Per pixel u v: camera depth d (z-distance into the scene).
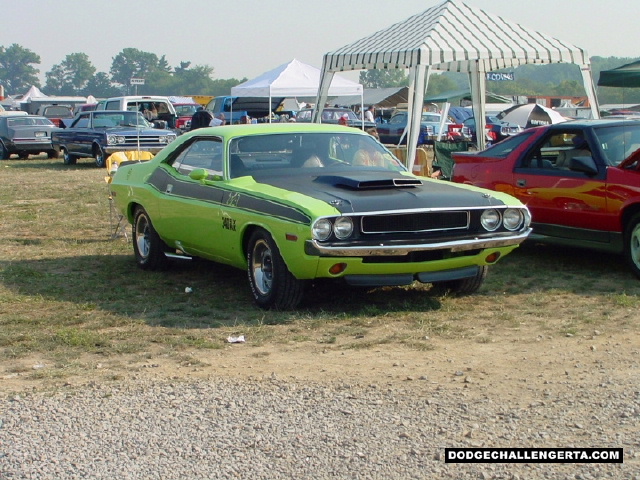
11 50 188.88
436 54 13.99
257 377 5.37
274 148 7.88
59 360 5.85
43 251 10.22
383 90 50.31
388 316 6.95
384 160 8.16
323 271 6.64
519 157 9.34
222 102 34.31
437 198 6.95
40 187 18.02
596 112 15.25
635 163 8.16
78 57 192.00
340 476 3.89
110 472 3.99
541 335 6.33
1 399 5.01
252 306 7.35
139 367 5.66
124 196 9.21
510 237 7.12
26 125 28.77
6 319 6.93
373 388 5.08
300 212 6.59
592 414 4.57
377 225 6.67
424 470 3.93
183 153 8.48
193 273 8.84
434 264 6.88
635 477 3.83
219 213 7.49
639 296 7.55
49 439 4.39
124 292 7.97
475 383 5.16
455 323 6.74
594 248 8.56
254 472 3.95
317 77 24.47
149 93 182.00
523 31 14.95
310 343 6.20
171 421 4.59
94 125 25.05
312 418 4.59
